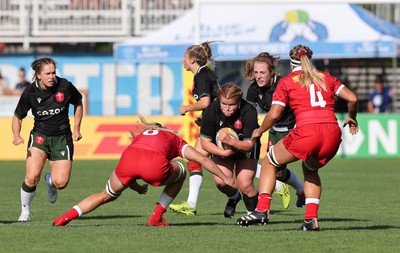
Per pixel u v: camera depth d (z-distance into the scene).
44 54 72.94
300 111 22.59
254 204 25.80
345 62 76.06
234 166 27.56
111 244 21.12
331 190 39.53
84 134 58.72
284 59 63.88
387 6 76.38
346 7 65.38
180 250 20.27
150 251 20.12
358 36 63.81
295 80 22.75
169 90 72.38
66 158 27.81
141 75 72.56
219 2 52.34
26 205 28.06
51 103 27.42
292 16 64.50
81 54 72.88
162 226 24.95
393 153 59.16
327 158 22.77
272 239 21.94
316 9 65.12
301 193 29.64
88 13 73.75
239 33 63.88
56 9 73.94
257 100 27.55
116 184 23.95
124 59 63.59
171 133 24.17
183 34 63.88
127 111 72.88
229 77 72.00
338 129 22.53
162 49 63.12
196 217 29.03
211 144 24.91
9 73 73.56
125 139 58.78
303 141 22.36
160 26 73.56
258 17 64.56
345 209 31.56
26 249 20.47
